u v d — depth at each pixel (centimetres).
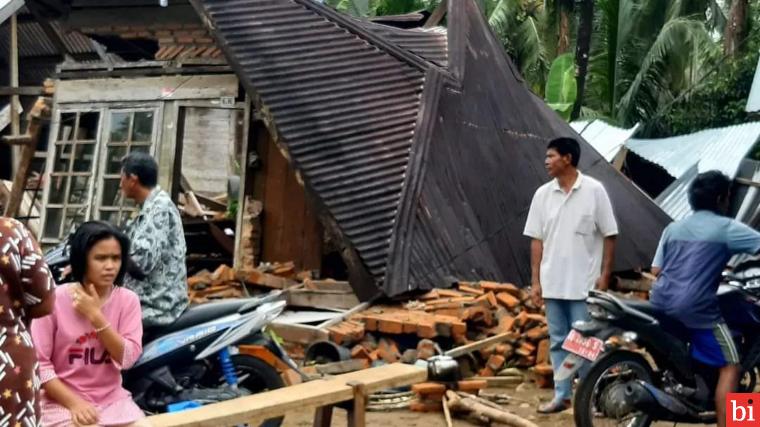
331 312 795
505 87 1060
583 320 575
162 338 462
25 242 270
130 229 471
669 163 1527
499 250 886
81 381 367
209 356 473
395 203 823
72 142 973
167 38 1043
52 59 1512
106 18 1071
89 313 362
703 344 488
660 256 514
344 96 882
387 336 716
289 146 821
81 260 367
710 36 1967
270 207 936
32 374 266
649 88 1975
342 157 833
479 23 1103
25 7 1361
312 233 924
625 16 1984
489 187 920
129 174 469
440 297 770
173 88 947
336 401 406
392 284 766
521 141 1013
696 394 498
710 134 1565
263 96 841
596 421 508
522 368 716
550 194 596
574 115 1919
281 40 897
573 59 1769
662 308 492
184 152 1388
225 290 827
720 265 484
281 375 517
